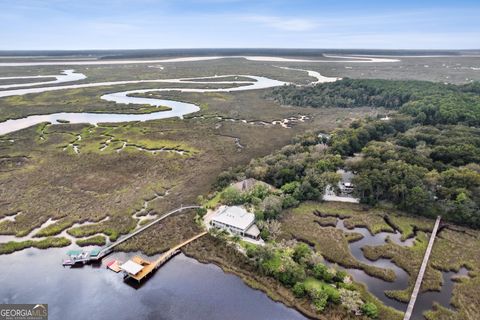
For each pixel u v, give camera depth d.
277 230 63.44
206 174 90.88
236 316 46.41
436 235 64.25
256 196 72.94
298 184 77.06
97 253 57.19
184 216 70.06
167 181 86.56
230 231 63.47
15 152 103.69
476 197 66.56
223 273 54.53
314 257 53.94
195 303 48.56
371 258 58.38
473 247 60.69
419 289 51.19
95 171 91.44
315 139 105.50
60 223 67.50
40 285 51.69
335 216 70.88
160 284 52.22
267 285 51.41
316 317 45.78
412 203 69.19
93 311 47.06
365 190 73.69
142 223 68.06
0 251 58.69
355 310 45.97
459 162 80.06
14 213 70.75
